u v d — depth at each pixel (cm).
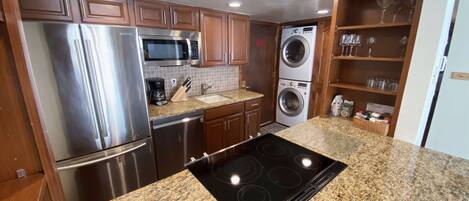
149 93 230
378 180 91
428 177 93
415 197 79
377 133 149
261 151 121
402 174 95
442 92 193
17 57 83
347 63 186
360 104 183
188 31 223
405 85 136
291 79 358
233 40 270
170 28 210
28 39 125
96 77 150
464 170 98
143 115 181
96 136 159
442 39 128
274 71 384
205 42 241
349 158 111
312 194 83
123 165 177
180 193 83
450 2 123
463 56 178
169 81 256
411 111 136
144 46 194
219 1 204
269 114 397
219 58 260
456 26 177
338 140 136
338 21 167
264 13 269
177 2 207
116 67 159
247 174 98
